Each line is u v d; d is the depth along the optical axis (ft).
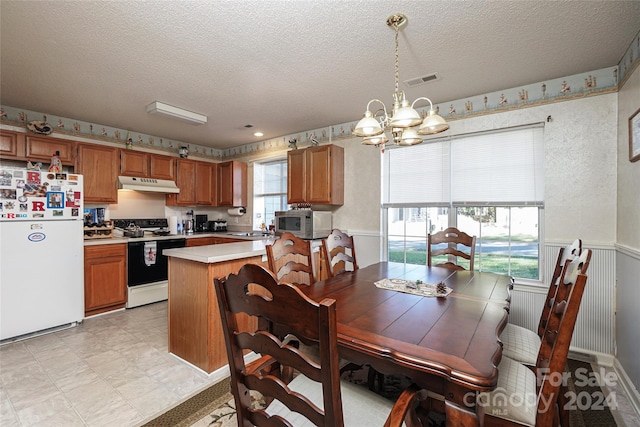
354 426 3.35
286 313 2.50
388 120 5.33
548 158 8.28
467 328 3.88
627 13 5.40
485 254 9.59
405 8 5.34
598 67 7.54
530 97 8.55
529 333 5.82
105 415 5.55
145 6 5.25
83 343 8.53
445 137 9.97
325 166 11.91
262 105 10.23
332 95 9.35
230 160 17.17
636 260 6.12
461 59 7.14
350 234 12.21
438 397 4.04
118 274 11.39
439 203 10.28
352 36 6.20
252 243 9.56
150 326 9.80
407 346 3.38
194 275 7.25
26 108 10.41
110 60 7.11
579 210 7.86
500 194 9.16
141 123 12.32
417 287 5.78
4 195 8.56
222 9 5.35
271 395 2.82
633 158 6.26
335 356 2.31
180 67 7.49
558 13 5.44
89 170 11.66
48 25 5.74
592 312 7.65
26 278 8.88
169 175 14.46
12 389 6.32
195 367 7.23
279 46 6.56
